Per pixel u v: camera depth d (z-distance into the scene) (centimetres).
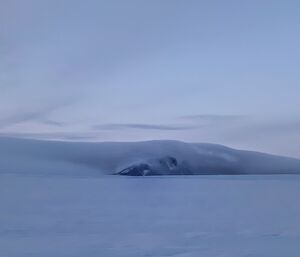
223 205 1619
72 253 728
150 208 1495
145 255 719
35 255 713
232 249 767
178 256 712
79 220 1164
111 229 1011
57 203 1656
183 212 1374
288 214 1330
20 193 2202
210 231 986
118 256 710
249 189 2728
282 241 852
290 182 3928
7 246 786
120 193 2272
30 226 1047
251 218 1230
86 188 2712
